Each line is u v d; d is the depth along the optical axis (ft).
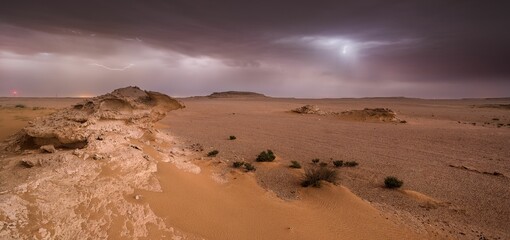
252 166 60.90
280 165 65.00
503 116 207.62
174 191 37.76
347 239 34.01
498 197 49.73
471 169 65.41
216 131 121.29
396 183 52.85
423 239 35.58
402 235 36.06
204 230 31.12
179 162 52.39
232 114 213.05
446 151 85.51
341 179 57.77
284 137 108.37
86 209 27.94
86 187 31.04
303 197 46.73
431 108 294.05
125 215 29.25
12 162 36.45
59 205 26.96
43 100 345.92
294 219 37.32
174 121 158.71
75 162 35.04
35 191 27.63
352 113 178.19
